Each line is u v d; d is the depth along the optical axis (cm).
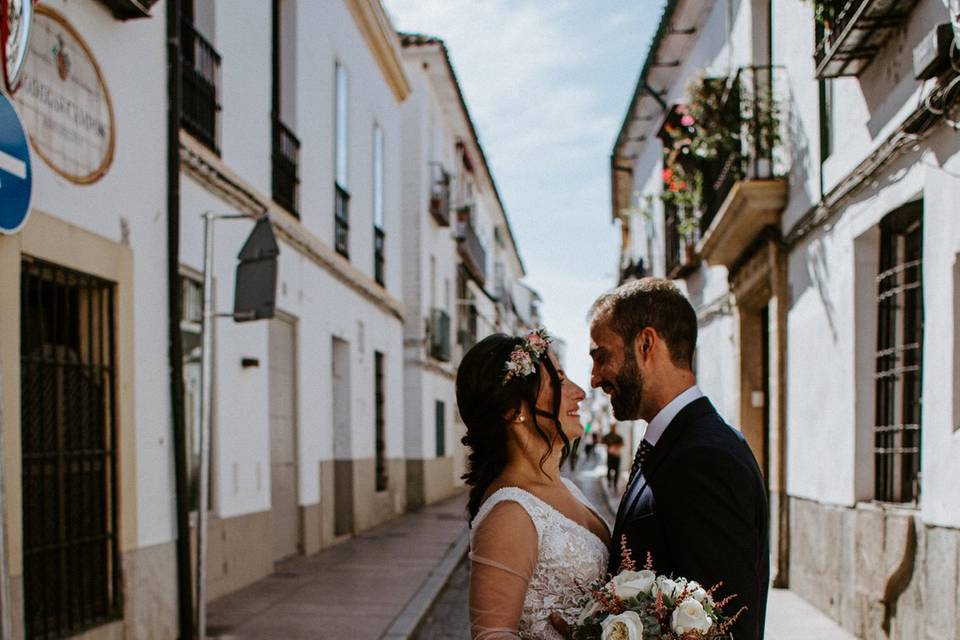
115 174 565
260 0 909
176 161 641
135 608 564
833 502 691
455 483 2456
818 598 730
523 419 225
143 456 588
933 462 500
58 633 491
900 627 553
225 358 793
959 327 477
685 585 188
